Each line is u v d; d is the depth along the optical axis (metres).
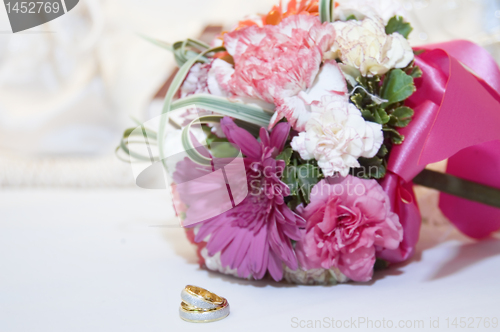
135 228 0.47
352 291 0.33
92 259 0.39
